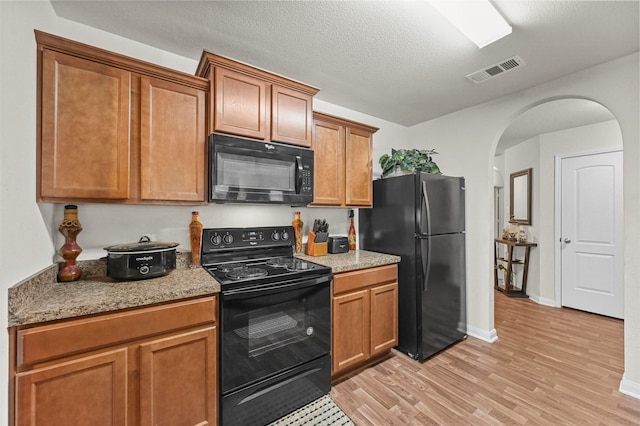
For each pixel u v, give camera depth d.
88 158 1.39
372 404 1.82
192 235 1.91
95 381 1.17
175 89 1.63
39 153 1.29
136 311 1.26
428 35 1.76
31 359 1.05
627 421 1.66
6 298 1.02
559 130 3.80
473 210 2.88
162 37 1.78
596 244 3.48
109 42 1.73
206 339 1.44
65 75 1.34
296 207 2.53
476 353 2.49
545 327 3.07
